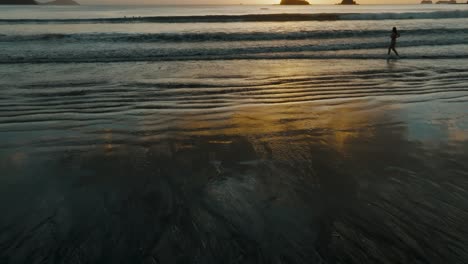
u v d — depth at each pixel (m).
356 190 3.39
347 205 3.11
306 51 15.52
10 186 3.46
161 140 4.86
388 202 3.17
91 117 6.02
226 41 18.25
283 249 2.50
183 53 14.48
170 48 15.70
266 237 2.63
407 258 2.42
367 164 4.03
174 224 2.79
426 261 2.39
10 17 45.19
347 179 3.62
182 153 4.36
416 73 10.38
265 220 2.86
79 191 3.36
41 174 3.76
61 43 17.17
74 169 3.88
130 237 2.62
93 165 3.98
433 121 5.79
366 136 5.05
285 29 23.72
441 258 2.42
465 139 4.93
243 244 2.55
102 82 9.07
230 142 4.79
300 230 2.73
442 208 3.06
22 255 2.41
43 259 2.38
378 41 18.05
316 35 19.69
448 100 7.25
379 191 3.37
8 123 5.64
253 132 5.24
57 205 3.09
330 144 4.72
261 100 7.34
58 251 2.46
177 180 3.59
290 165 3.99
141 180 3.59
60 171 3.84
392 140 4.89
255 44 17.03
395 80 9.40
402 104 6.93
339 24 27.69
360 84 8.93
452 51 14.94
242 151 4.45
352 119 5.93
